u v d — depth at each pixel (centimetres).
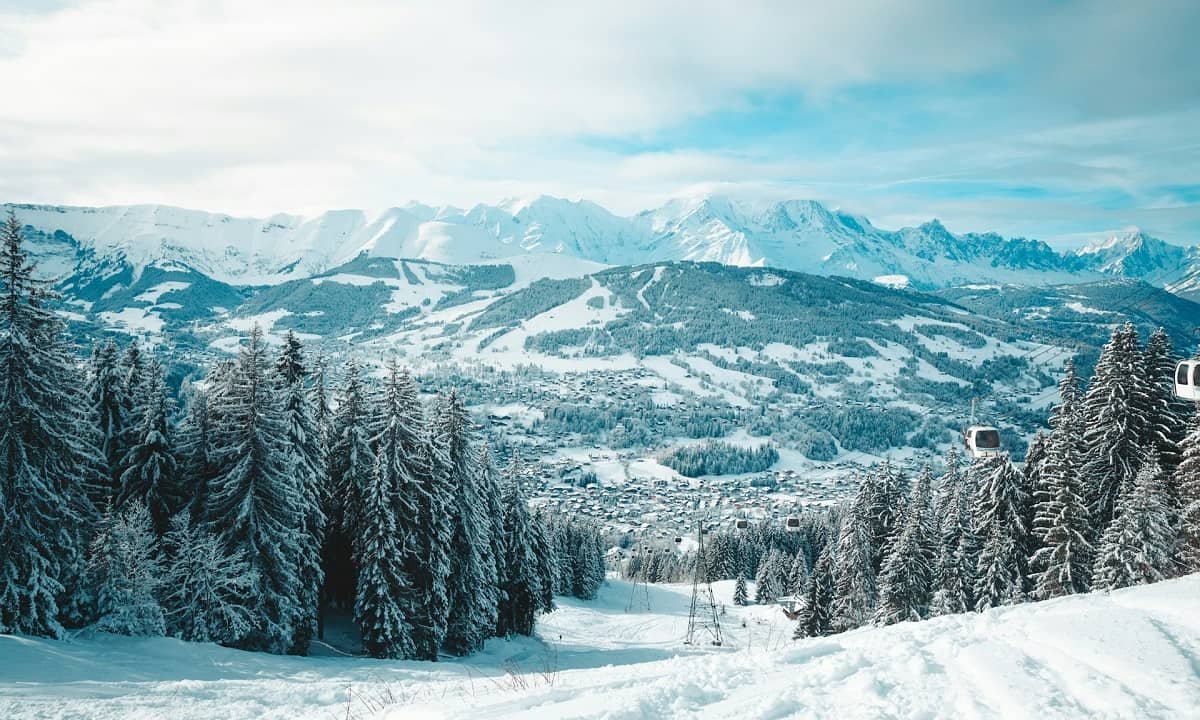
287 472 3081
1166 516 2994
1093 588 3081
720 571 11825
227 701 1612
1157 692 731
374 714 1166
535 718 813
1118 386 3666
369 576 3284
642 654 4534
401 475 3303
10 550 2411
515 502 4831
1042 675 811
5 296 2455
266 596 2997
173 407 3284
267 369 3228
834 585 4994
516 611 4853
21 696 1566
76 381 2692
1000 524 3809
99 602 2555
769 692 847
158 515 3164
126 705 1520
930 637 1052
